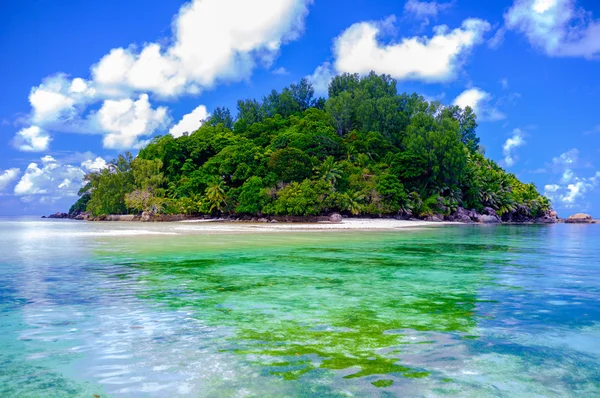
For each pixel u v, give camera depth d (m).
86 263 18.27
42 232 42.41
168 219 87.56
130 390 5.61
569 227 72.62
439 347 7.33
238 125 129.50
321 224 69.81
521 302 11.01
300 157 87.88
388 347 7.31
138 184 96.88
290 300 11.13
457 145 95.62
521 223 98.50
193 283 13.56
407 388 5.65
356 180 88.25
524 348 7.32
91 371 6.24
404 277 15.16
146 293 11.91
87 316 9.34
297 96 149.12
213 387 5.68
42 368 6.38
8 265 17.47
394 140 113.31
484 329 8.45
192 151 105.44
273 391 5.54
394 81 133.12
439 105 102.75
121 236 35.84
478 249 26.83
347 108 119.25
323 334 8.05
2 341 7.61
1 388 5.66
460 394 5.50
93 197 100.62
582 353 7.10
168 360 6.66
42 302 10.71
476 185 100.56
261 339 7.72
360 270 16.84
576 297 11.65
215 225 65.25
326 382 5.82
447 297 11.62
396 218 87.44
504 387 5.74
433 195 90.81
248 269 16.86
